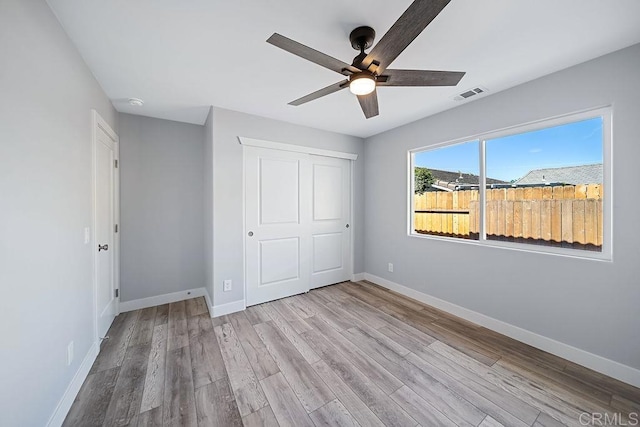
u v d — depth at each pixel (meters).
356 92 1.51
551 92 2.01
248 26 1.46
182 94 2.37
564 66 1.91
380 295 3.33
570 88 1.91
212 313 2.70
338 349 2.10
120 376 1.76
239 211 2.84
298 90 2.29
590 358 1.83
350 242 3.91
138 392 1.61
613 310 1.75
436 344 2.17
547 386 1.66
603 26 1.46
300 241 3.39
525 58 1.80
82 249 1.74
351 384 1.69
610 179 1.78
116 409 1.48
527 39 1.58
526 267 2.19
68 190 1.54
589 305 1.85
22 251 1.10
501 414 1.45
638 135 1.64
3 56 0.99
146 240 2.98
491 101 2.38
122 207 2.82
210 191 2.78
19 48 1.09
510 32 1.52
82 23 1.43
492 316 2.42
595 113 1.84
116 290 2.72
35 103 1.21
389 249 3.57
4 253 1.00
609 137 1.79
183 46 1.65
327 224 3.67
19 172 1.09
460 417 1.43
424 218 3.19
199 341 2.22
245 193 2.93
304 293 3.42
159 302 3.05
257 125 2.94
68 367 1.50
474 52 1.72
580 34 1.54
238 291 2.85
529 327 2.16
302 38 1.58
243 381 1.72
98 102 2.12
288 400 1.55
